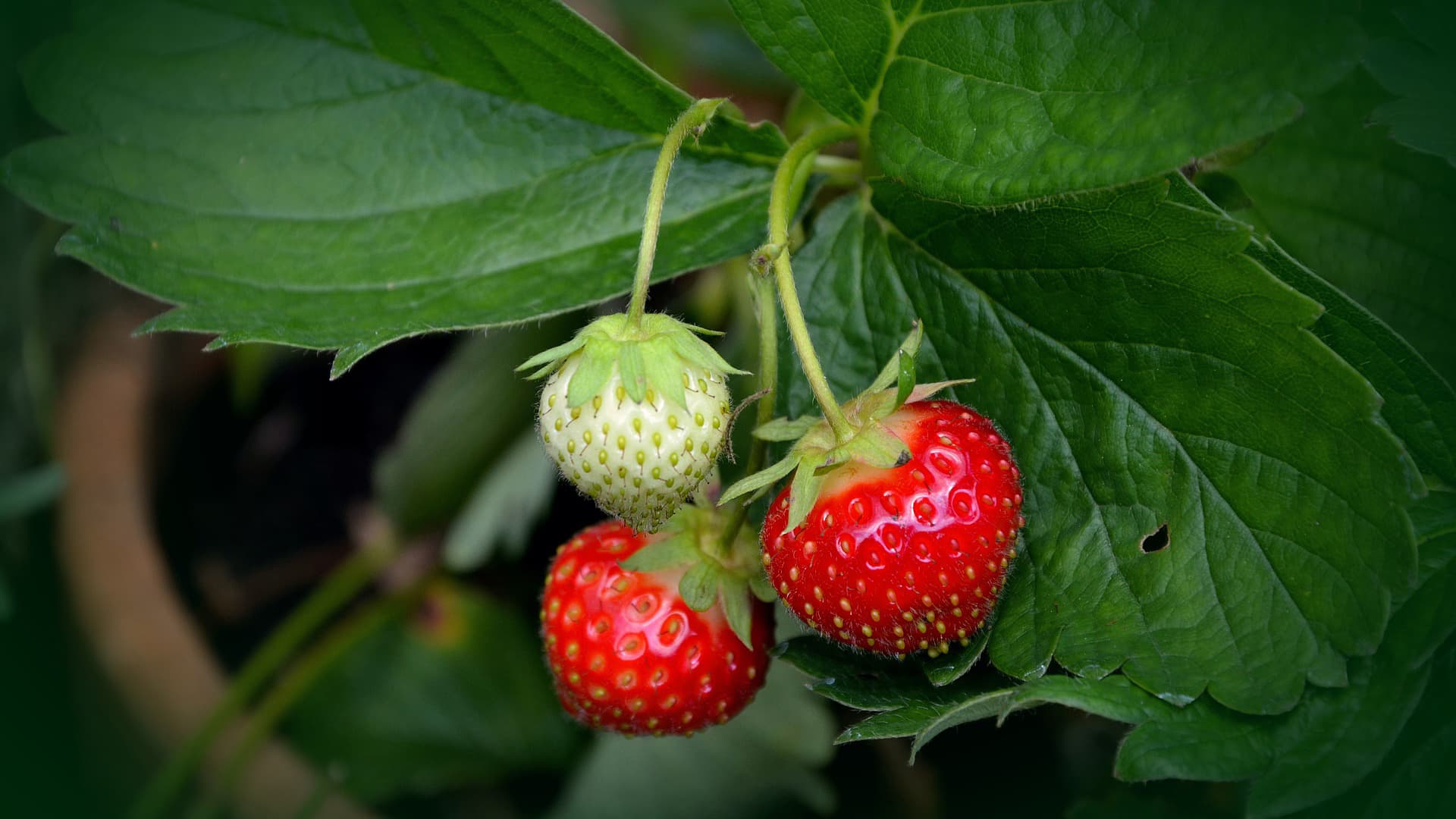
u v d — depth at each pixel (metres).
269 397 0.41
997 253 0.29
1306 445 0.28
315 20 0.31
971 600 0.28
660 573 0.30
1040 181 0.27
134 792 0.37
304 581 0.40
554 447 0.28
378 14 0.31
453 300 0.30
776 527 0.28
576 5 0.40
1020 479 0.29
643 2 0.39
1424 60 0.29
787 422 0.29
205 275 0.31
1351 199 0.32
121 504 0.37
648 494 0.28
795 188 0.30
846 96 0.29
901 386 0.28
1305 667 0.28
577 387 0.28
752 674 0.30
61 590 0.38
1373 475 0.27
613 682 0.30
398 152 0.31
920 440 0.28
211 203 0.31
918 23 0.28
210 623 0.39
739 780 0.35
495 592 0.39
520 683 0.38
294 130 0.31
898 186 0.29
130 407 0.38
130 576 0.36
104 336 0.39
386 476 0.38
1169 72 0.27
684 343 0.28
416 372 0.42
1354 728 0.28
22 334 0.39
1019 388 0.29
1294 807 0.27
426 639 0.39
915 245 0.30
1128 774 0.27
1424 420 0.29
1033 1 0.28
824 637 0.29
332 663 0.38
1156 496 0.28
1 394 0.39
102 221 0.31
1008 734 0.35
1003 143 0.28
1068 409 0.29
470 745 0.38
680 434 0.28
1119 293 0.28
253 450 0.41
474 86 0.31
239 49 0.31
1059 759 0.35
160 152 0.31
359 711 0.38
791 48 0.29
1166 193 0.27
